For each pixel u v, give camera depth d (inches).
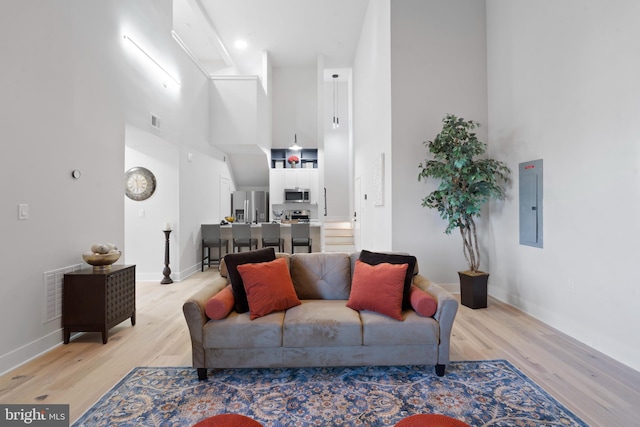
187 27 247.3
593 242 101.7
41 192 98.7
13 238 89.8
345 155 398.9
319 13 241.3
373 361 84.8
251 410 72.1
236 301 91.8
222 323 84.0
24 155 93.1
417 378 84.7
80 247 114.6
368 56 232.8
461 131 143.6
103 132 127.0
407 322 84.5
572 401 74.2
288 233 253.8
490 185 140.4
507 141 147.3
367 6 232.7
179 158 199.5
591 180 102.3
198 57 297.6
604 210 97.9
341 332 83.7
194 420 68.7
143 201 199.6
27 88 93.8
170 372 88.2
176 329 119.6
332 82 397.4
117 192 135.0
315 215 345.7
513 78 142.9
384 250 183.0
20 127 91.8
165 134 179.8
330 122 399.2
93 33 121.3
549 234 121.0
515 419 68.3
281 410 72.0
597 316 100.7
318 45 288.0
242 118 250.4
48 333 101.3
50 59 101.7
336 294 106.3
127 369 89.7
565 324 113.3
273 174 328.8
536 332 114.3
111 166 131.5
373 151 215.3
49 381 83.2
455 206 143.9
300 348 84.4
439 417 53.7
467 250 165.8
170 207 199.5
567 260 112.3
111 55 132.0
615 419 67.9
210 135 250.2
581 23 105.5
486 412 70.7
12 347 89.5
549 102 120.5
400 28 166.4
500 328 118.1
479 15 166.4
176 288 180.9
